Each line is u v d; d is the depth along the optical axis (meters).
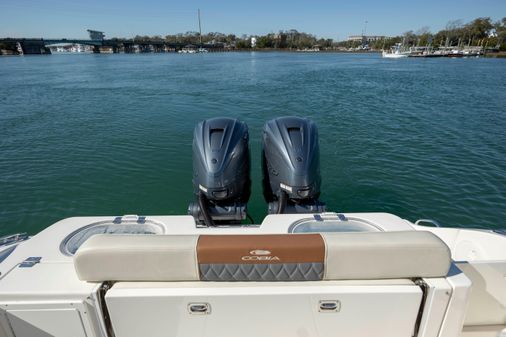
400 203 4.81
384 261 1.44
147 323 1.47
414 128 8.89
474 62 46.12
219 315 1.46
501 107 12.00
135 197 4.82
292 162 2.77
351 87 17.88
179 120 9.69
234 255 1.44
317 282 1.48
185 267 1.45
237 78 22.59
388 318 1.48
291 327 1.51
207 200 2.85
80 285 1.44
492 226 4.39
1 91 16.17
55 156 6.54
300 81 20.83
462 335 1.98
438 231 2.49
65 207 4.60
